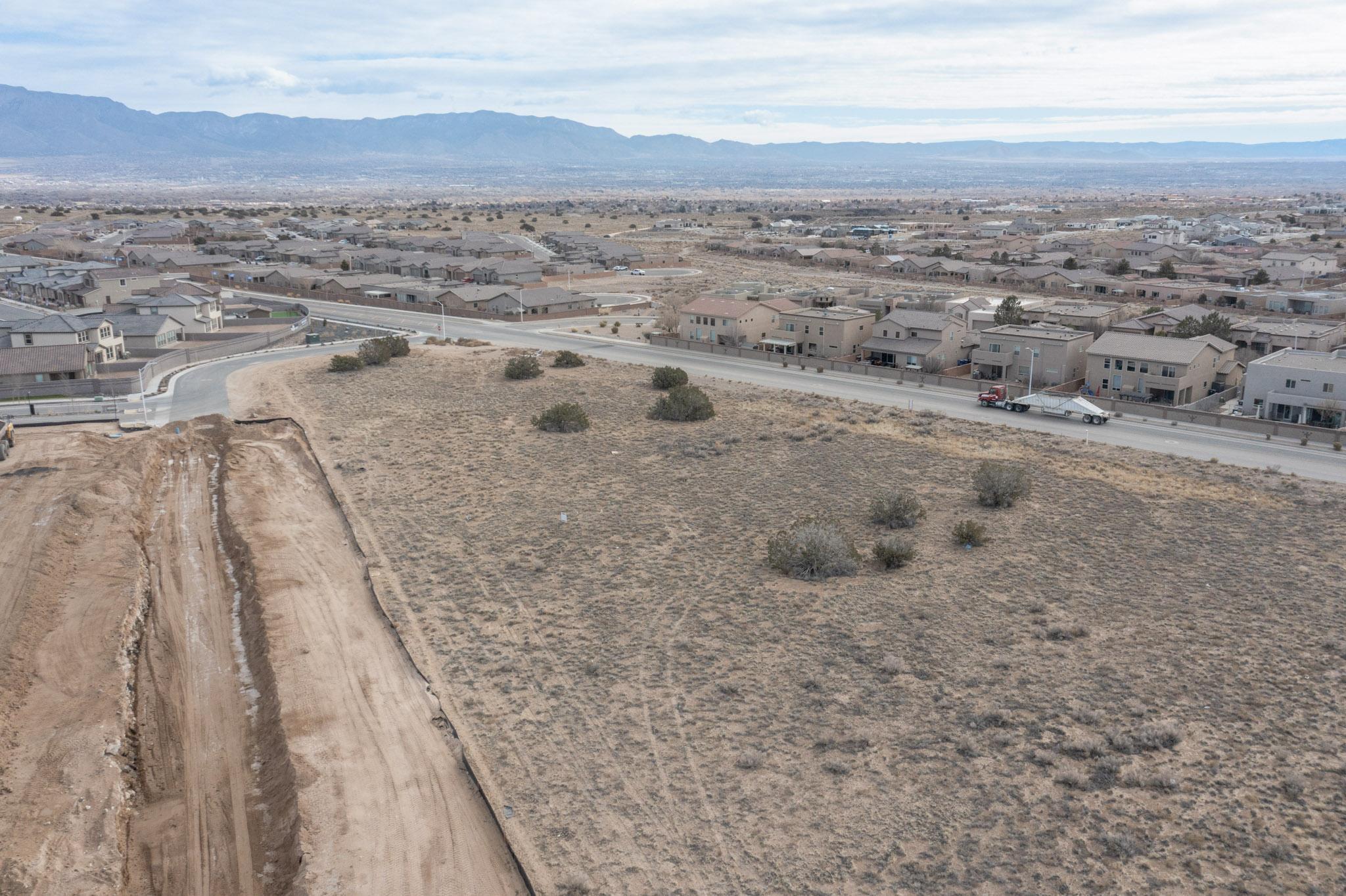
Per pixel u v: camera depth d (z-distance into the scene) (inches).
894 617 1674.5
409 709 1423.5
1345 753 1208.2
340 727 1375.5
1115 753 1229.1
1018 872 1027.3
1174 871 1011.3
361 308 6264.8
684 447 2874.0
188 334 4938.5
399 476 2605.8
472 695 1456.7
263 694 1503.4
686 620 1694.1
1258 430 3083.2
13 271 7057.1
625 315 6038.4
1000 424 3206.2
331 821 1170.0
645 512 2295.8
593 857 1091.9
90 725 1364.4
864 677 1466.5
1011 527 2142.0
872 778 1207.6
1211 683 1409.9
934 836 1094.4
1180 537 2070.6
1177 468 2635.3
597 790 1215.6
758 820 1141.1
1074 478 2539.4
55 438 2906.0
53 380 3708.2
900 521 2169.0
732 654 1561.3
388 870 1085.8
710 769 1246.9
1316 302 5620.1
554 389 3762.3
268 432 3093.0
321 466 2684.5
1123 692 1390.3
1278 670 1443.2
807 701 1402.6
